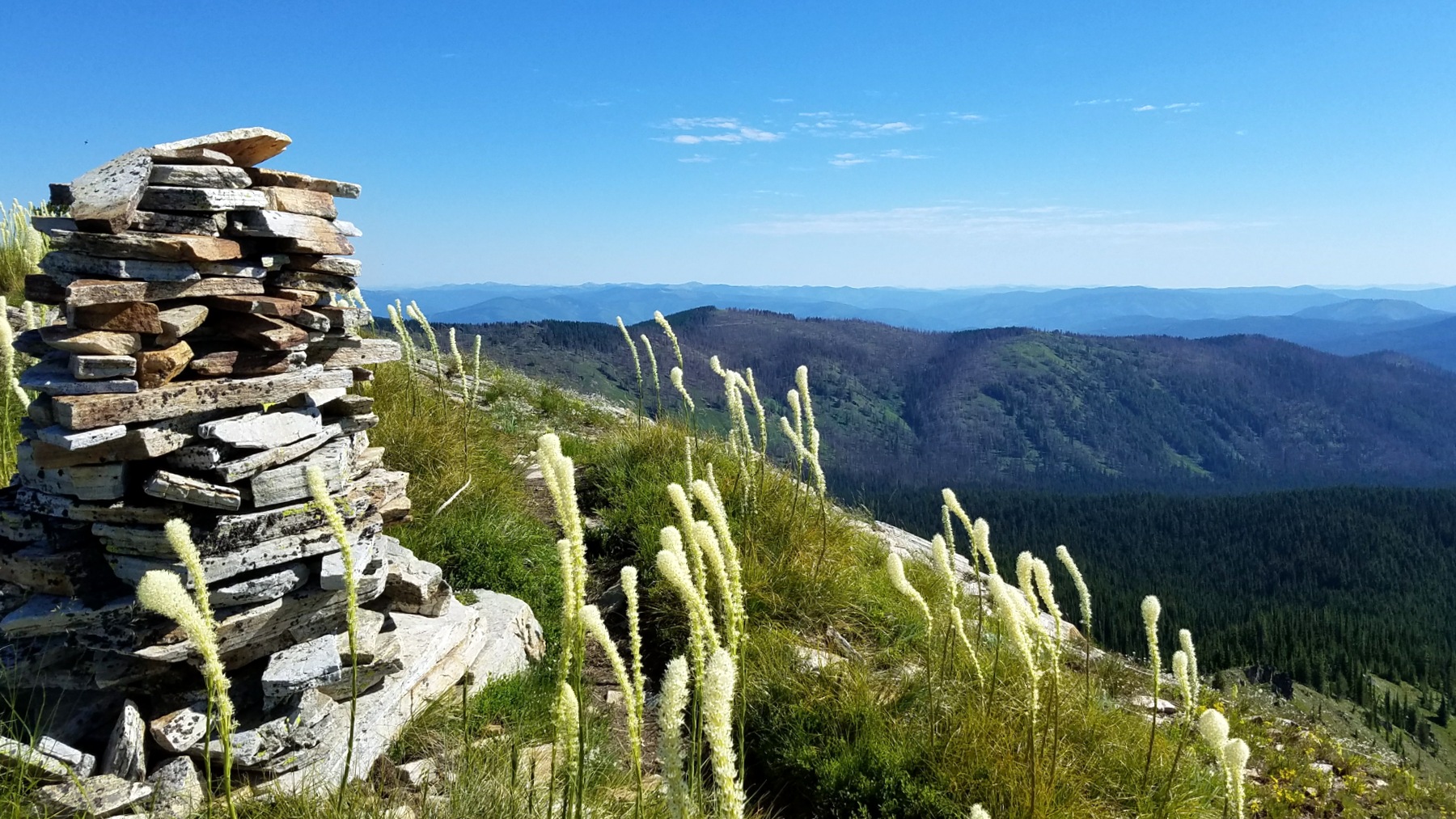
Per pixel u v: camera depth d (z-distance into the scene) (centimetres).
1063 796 540
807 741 600
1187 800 584
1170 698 906
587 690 662
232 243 472
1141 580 15288
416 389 1170
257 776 432
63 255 437
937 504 17462
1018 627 454
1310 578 16938
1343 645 10688
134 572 430
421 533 819
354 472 580
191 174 455
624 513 1012
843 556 907
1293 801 727
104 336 414
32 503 441
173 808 396
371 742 478
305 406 522
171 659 427
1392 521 19275
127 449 425
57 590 434
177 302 457
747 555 843
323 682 458
